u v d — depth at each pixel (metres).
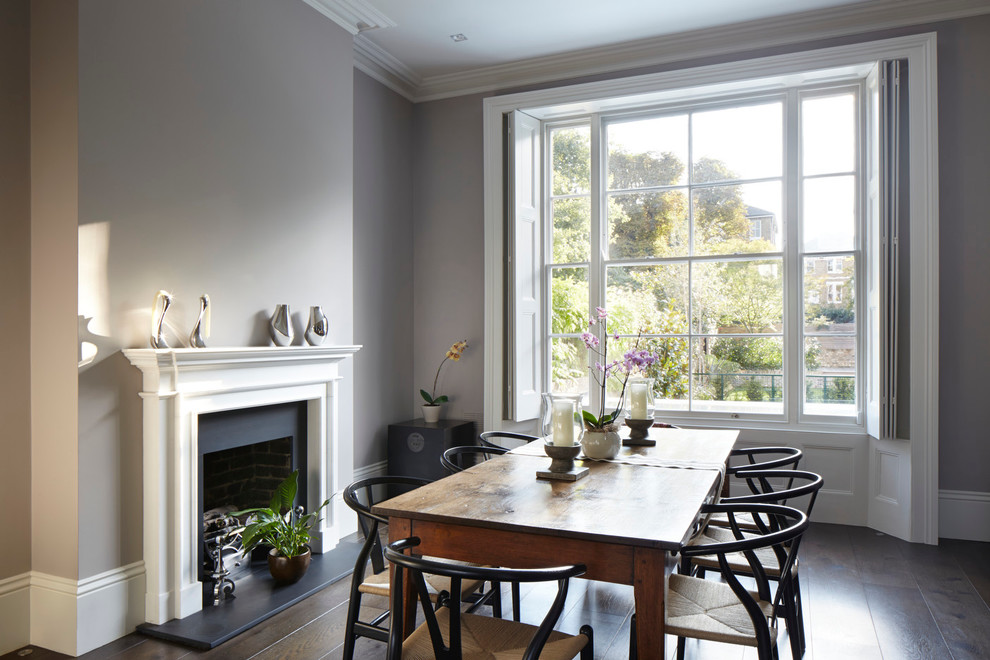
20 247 2.86
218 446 3.33
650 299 5.08
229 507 3.62
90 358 2.79
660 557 1.83
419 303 5.61
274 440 3.88
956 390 4.21
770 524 2.60
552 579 1.66
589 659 1.98
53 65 2.82
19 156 2.86
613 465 2.81
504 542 2.02
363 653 2.72
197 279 3.27
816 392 4.68
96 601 2.80
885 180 4.21
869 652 2.74
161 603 2.97
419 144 5.61
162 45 3.11
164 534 3.00
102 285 2.84
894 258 4.18
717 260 4.91
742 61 4.60
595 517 2.03
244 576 3.54
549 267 5.40
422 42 4.85
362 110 4.99
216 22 3.39
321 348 3.79
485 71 5.31
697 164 4.97
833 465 4.57
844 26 4.41
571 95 5.03
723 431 3.71
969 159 4.18
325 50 4.15
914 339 4.14
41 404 2.86
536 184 5.34
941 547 4.03
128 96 2.96
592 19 4.50
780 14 4.43
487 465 2.85
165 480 3.01
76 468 2.75
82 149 2.76
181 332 3.18
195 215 3.26
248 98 3.58
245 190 3.55
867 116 4.50
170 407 3.04
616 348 5.15
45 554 2.84
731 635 1.90
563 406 2.62
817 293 4.68
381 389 5.22
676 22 4.55
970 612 3.11
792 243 4.69
